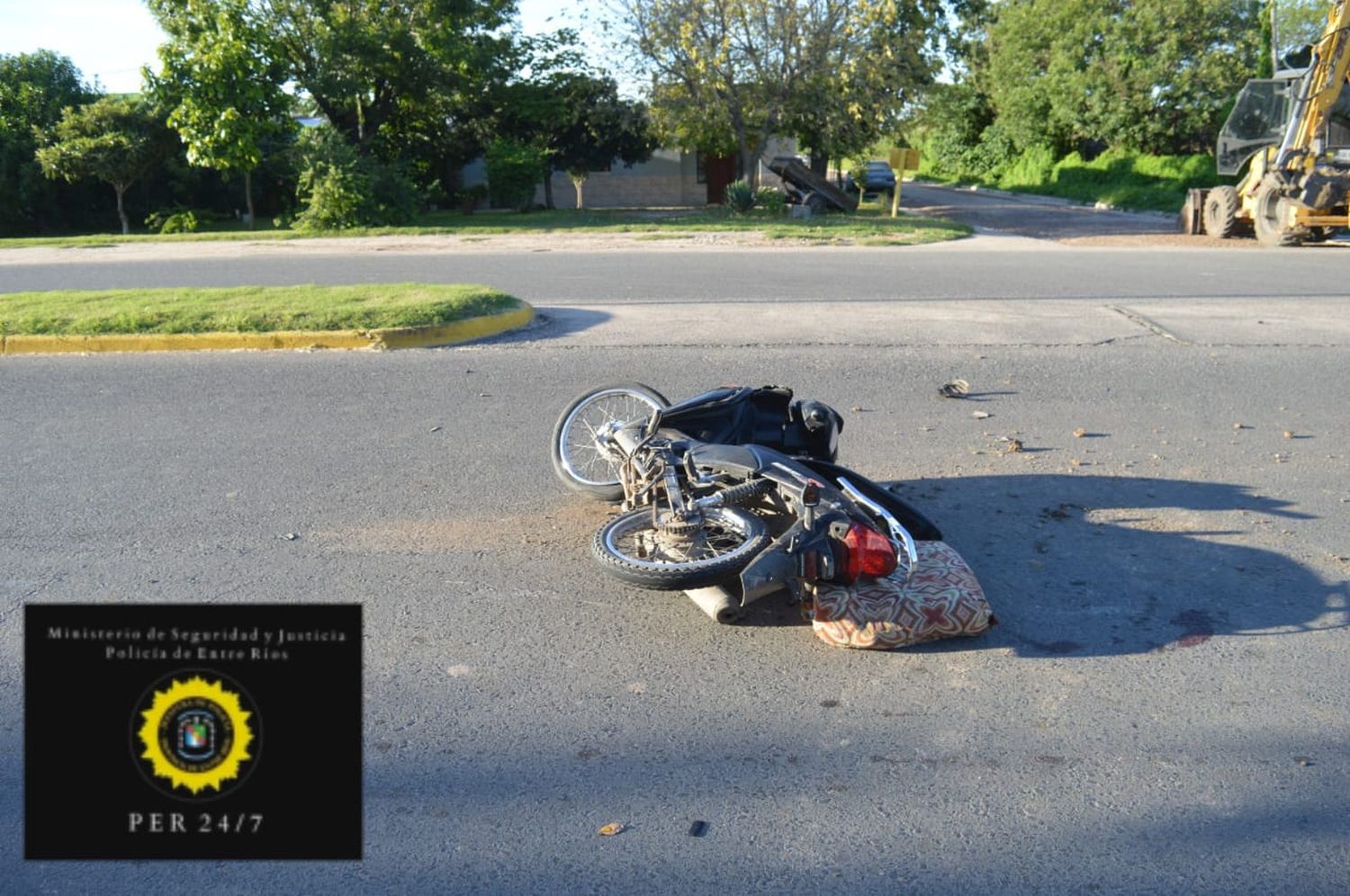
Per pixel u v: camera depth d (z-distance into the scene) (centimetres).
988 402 905
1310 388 949
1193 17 4372
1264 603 526
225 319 1131
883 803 368
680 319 1252
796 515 500
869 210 3912
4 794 371
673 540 501
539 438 802
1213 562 577
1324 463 749
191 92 3036
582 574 561
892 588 485
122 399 917
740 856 341
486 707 432
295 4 3212
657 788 378
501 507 659
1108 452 776
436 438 804
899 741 406
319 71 3250
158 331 1107
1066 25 4922
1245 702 433
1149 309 1317
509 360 1050
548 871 335
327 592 538
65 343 1095
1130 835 350
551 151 3806
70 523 636
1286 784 377
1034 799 370
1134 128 4569
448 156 3850
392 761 394
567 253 2105
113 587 541
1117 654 475
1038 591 541
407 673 459
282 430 827
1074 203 4469
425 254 2127
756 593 470
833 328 1193
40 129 3591
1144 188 4250
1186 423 848
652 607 523
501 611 518
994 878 330
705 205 4234
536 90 3697
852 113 3231
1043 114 5325
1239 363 1038
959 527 627
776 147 4272
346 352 1087
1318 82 2175
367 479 714
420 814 363
